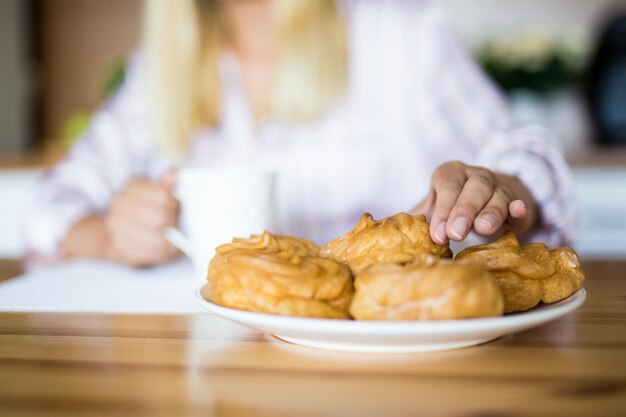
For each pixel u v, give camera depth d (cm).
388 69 131
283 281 41
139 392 35
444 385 36
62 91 212
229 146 130
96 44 210
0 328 47
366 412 33
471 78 130
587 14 203
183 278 67
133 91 136
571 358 40
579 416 32
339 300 41
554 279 44
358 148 130
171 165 130
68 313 52
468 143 124
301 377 37
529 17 204
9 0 204
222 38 131
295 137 130
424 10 135
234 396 35
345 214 130
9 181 154
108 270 72
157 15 129
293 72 127
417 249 44
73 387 36
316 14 128
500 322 38
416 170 129
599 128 181
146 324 48
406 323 37
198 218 63
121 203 76
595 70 180
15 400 34
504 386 36
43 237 93
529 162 73
